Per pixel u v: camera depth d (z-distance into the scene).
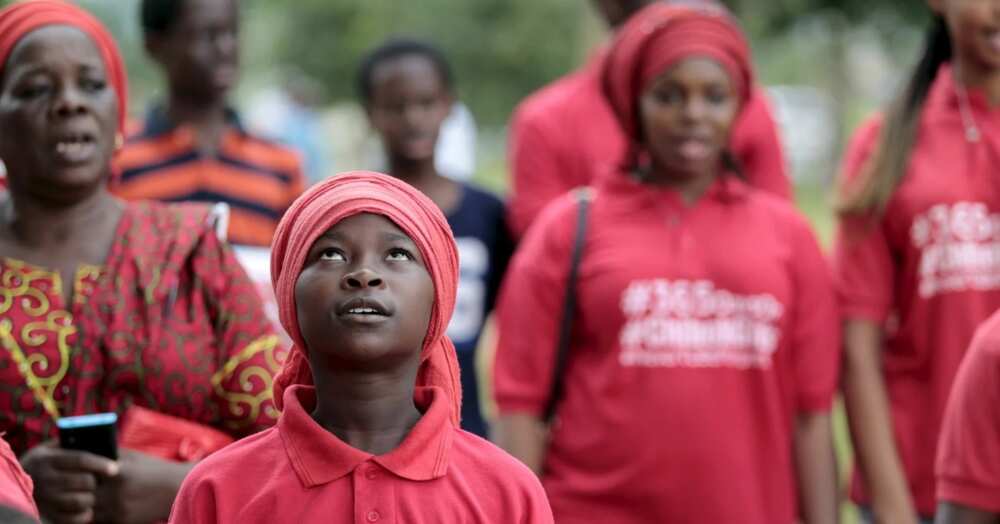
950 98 9.10
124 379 6.98
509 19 44.44
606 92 9.11
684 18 8.73
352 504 5.29
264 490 5.34
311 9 45.06
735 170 9.02
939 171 8.95
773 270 8.48
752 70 8.93
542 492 5.60
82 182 7.02
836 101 42.25
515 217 11.25
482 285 11.37
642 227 8.59
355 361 5.25
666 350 8.37
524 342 8.74
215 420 7.15
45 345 6.91
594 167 10.99
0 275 7.00
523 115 11.44
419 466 5.34
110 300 7.02
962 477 6.77
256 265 9.05
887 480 8.95
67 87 7.01
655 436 8.30
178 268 7.13
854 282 9.14
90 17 7.28
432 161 11.73
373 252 5.25
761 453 8.46
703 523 8.28
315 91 41.28
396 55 11.74
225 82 11.27
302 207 5.41
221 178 11.13
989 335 6.75
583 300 8.58
